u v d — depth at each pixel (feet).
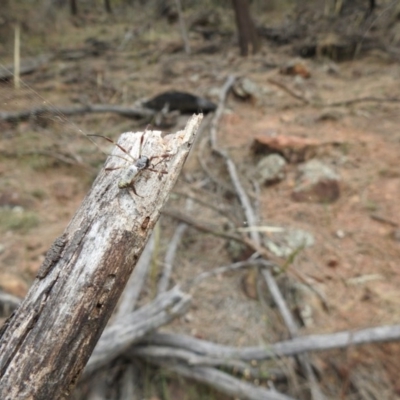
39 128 18.16
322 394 8.43
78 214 4.23
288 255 11.86
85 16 37.70
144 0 40.93
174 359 9.01
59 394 3.38
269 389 8.61
